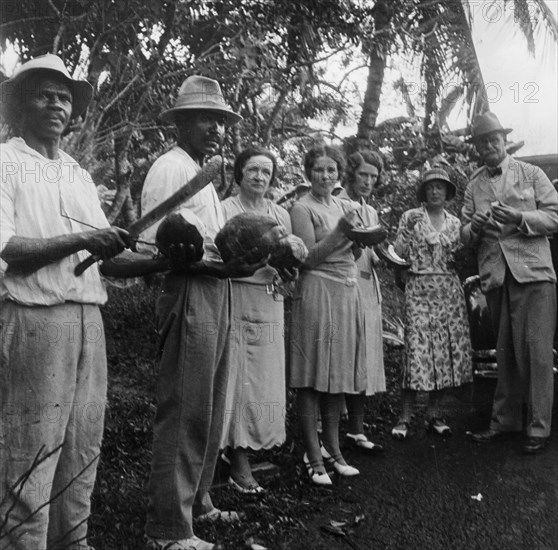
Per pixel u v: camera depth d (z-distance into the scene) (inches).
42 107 105.8
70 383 105.3
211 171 110.7
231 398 152.9
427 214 207.9
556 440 197.6
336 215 177.6
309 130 312.3
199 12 229.1
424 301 203.3
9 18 202.5
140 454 166.9
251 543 130.0
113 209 226.5
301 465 171.6
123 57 210.1
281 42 255.9
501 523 147.5
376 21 280.8
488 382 245.6
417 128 343.6
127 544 121.7
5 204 99.9
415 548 135.9
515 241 193.9
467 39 325.1
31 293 100.4
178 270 121.0
